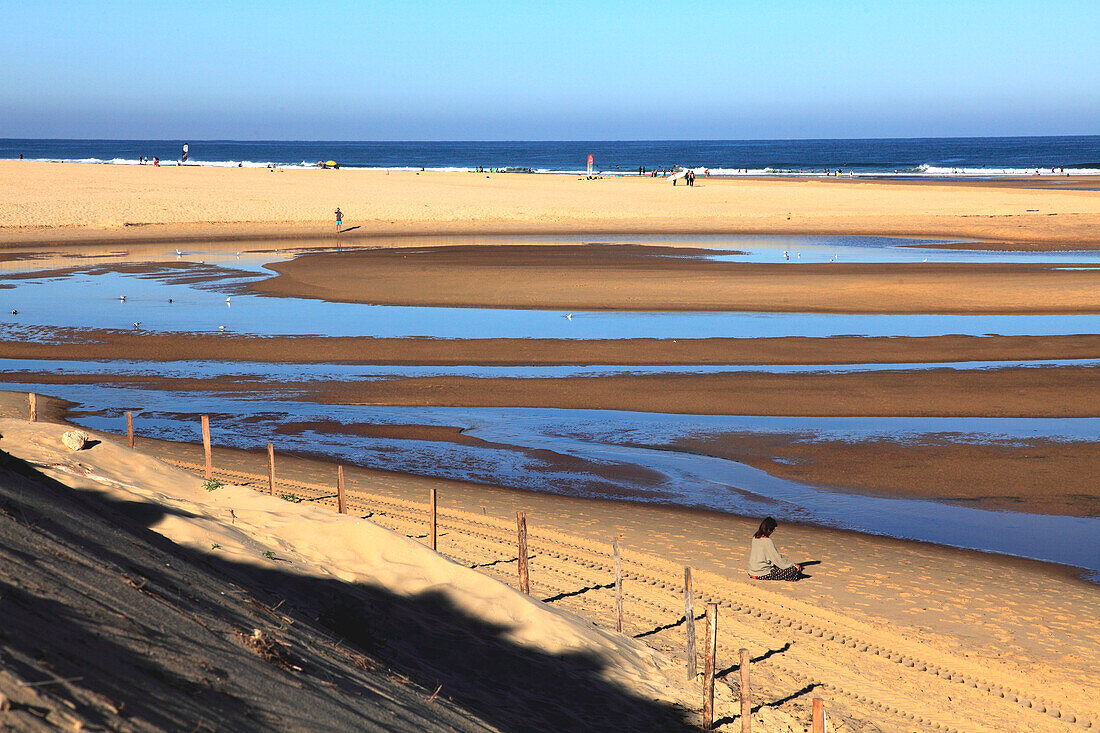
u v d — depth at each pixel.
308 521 12.70
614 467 19.58
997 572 14.48
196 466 18.16
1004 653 11.62
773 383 25.95
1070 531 16.27
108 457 13.64
